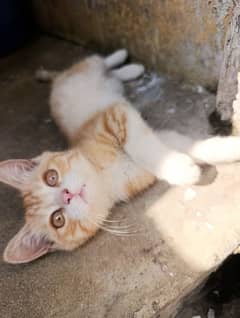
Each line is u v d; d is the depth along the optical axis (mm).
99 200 209
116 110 229
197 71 253
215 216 198
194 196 208
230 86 215
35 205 205
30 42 352
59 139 265
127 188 217
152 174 215
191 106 250
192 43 243
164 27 253
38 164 218
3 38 334
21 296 192
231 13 210
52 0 325
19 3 334
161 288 180
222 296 212
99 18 298
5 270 203
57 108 267
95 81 274
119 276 188
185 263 186
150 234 199
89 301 183
